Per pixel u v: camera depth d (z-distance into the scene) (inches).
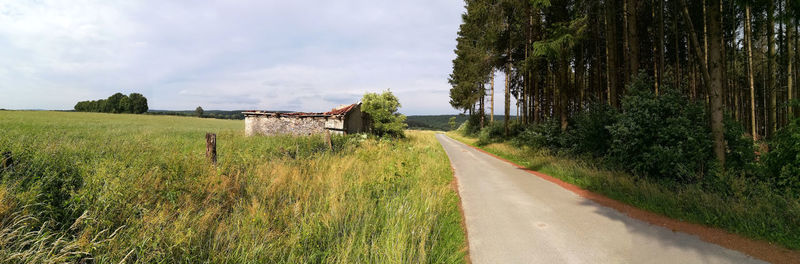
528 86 1144.2
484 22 810.8
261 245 139.6
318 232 168.9
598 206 253.6
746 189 232.5
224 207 206.7
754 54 721.0
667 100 324.2
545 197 288.2
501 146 889.5
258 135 881.5
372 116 1063.6
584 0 591.5
